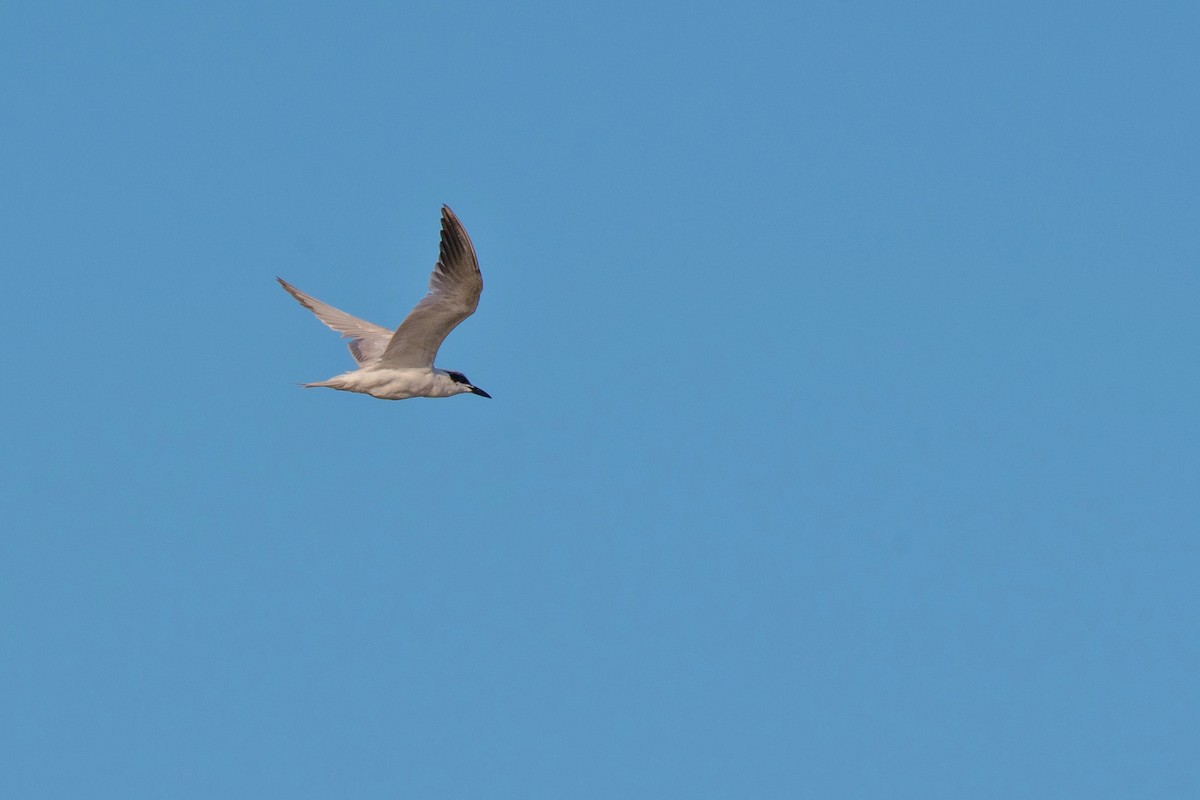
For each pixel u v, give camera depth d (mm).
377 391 24719
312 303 26922
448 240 22359
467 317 23578
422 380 24875
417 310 23109
